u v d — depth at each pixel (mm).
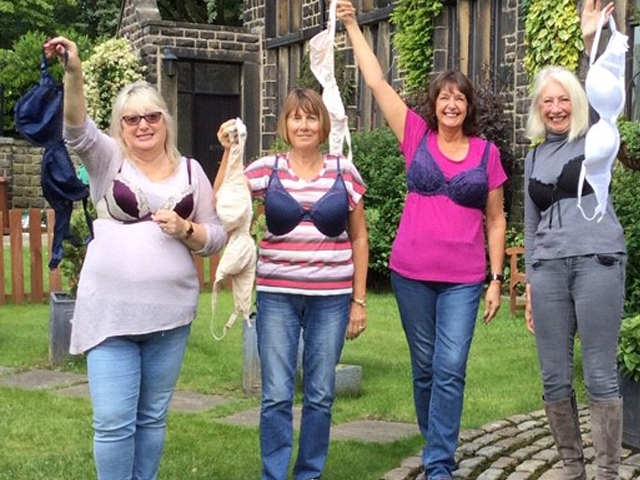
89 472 4867
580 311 4238
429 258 4617
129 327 3840
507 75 12547
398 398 6492
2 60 22859
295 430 5723
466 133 4734
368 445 5387
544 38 11492
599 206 3996
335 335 4441
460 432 5598
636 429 5336
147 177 3979
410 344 4840
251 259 4254
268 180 4414
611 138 3916
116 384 3838
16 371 7391
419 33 14086
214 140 19812
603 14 4246
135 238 3893
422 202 4676
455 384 4594
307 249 4348
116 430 3842
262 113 19688
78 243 4070
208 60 19438
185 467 4988
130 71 19203
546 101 4320
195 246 3977
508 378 7059
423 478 4797
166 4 29453
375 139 12617
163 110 3971
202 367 7453
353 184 4469
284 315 4402
